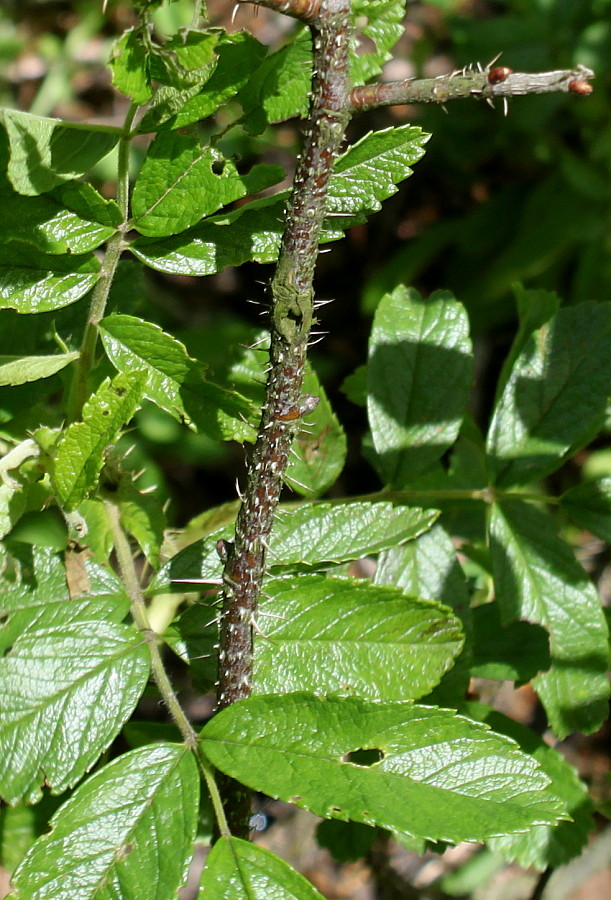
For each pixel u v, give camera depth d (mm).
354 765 456
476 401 1075
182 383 479
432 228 1115
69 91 1184
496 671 529
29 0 1220
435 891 642
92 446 466
